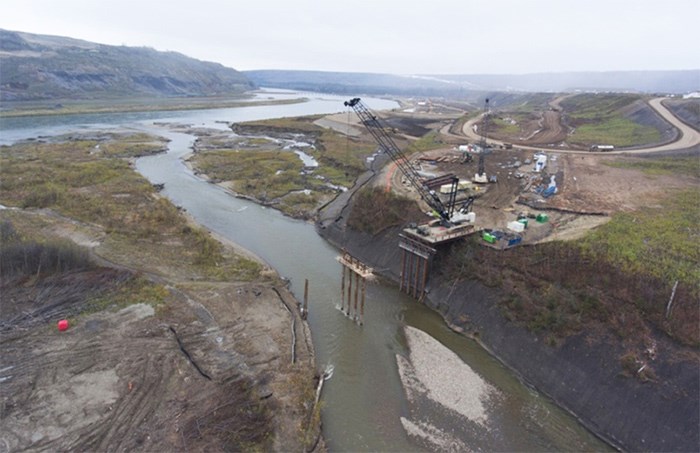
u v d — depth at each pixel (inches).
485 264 1819.6
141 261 2047.2
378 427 1228.5
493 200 2420.0
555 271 1657.2
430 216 2208.4
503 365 1523.1
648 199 2268.7
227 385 1280.8
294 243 2496.3
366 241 2373.3
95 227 2391.7
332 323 1721.2
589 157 3260.3
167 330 1513.3
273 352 1470.2
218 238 2484.0
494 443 1190.9
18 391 1204.5
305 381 1344.7
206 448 1067.3
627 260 1596.9
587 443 1207.6
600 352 1362.0
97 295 1686.8
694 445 1099.9
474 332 1676.9
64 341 1421.0
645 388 1233.4
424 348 1595.7
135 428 1108.5
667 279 1469.0
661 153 3223.4
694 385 1179.3
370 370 1461.6
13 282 1713.8
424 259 1904.5
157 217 2559.1
